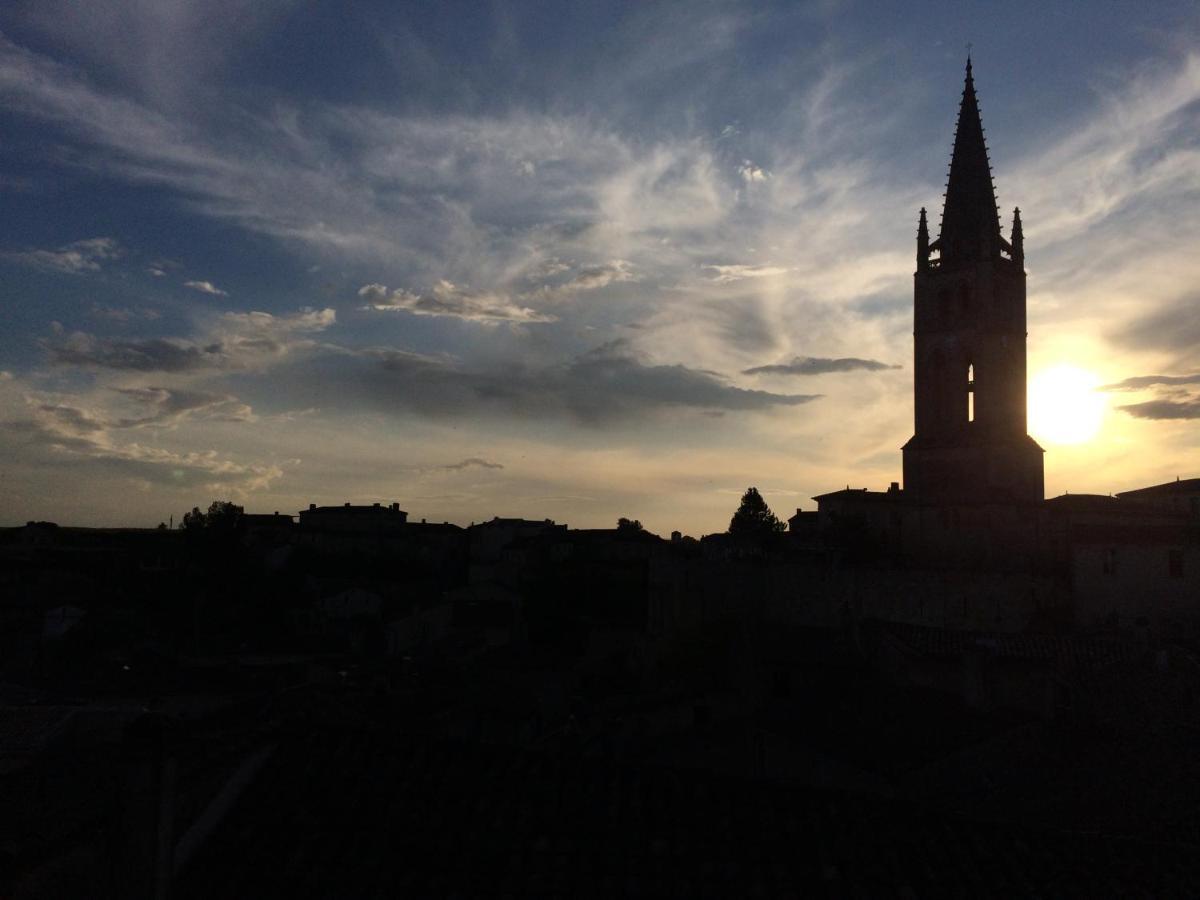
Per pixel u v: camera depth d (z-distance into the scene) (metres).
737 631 84.06
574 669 83.69
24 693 50.56
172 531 198.75
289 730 19.95
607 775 19.72
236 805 17.88
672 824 18.38
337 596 129.25
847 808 19.55
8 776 18.75
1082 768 38.91
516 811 18.27
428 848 17.16
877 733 44.41
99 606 112.44
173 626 115.44
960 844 18.88
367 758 19.33
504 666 81.69
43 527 172.25
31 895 13.47
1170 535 79.94
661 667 90.19
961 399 114.44
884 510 109.88
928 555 105.50
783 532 139.25
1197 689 42.56
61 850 14.07
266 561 151.00
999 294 113.62
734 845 17.95
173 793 15.24
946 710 46.62
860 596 92.06
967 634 59.78
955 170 117.94
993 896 17.55
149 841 14.68
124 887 14.40
